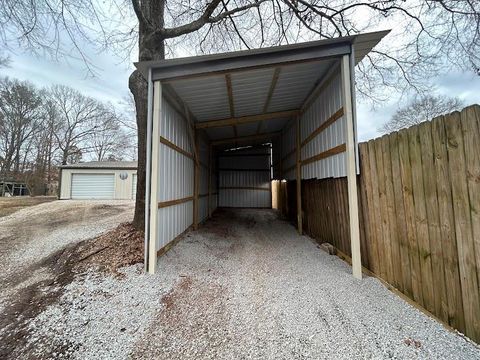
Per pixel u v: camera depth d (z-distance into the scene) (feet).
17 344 6.47
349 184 10.62
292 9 21.62
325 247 14.08
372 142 9.86
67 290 9.30
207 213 28.99
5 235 17.24
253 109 19.42
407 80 22.71
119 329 6.97
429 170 6.70
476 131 5.20
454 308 5.92
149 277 10.35
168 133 14.14
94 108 78.89
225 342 6.36
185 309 7.97
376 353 5.70
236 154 43.19
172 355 5.93
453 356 5.31
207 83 13.33
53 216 23.67
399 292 8.18
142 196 15.38
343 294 8.61
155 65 11.14
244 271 11.42
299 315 7.45
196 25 16.88
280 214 32.55
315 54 10.84
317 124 16.12
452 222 5.93
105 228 17.94
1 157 61.82
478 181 5.19
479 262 5.22
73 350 6.17
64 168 42.80
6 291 9.56
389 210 8.75
